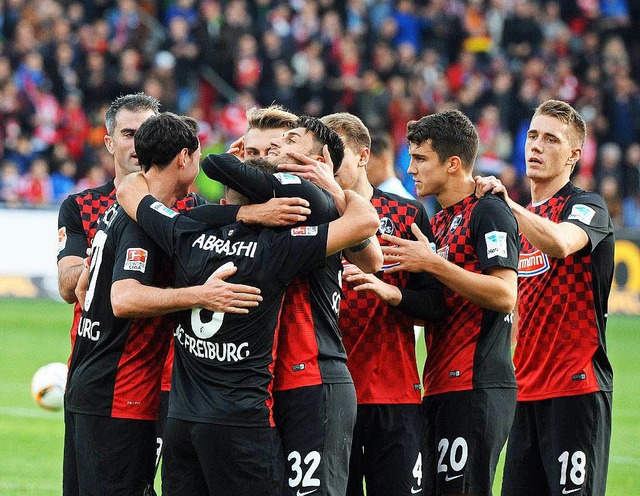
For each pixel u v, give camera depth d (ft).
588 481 65.10
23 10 244.42
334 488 54.44
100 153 231.91
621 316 209.87
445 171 63.52
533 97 255.09
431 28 278.67
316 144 57.21
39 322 177.58
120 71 238.68
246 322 52.19
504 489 68.33
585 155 250.98
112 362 58.18
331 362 55.01
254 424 52.01
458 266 61.11
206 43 246.88
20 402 118.52
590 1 290.76
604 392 65.72
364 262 56.18
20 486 83.25
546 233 62.03
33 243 207.41
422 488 62.95
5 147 224.74
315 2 269.23
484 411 61.52
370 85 248.73
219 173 52.95
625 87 258.37
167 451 54.08
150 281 54.90
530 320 67.05
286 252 52.54
